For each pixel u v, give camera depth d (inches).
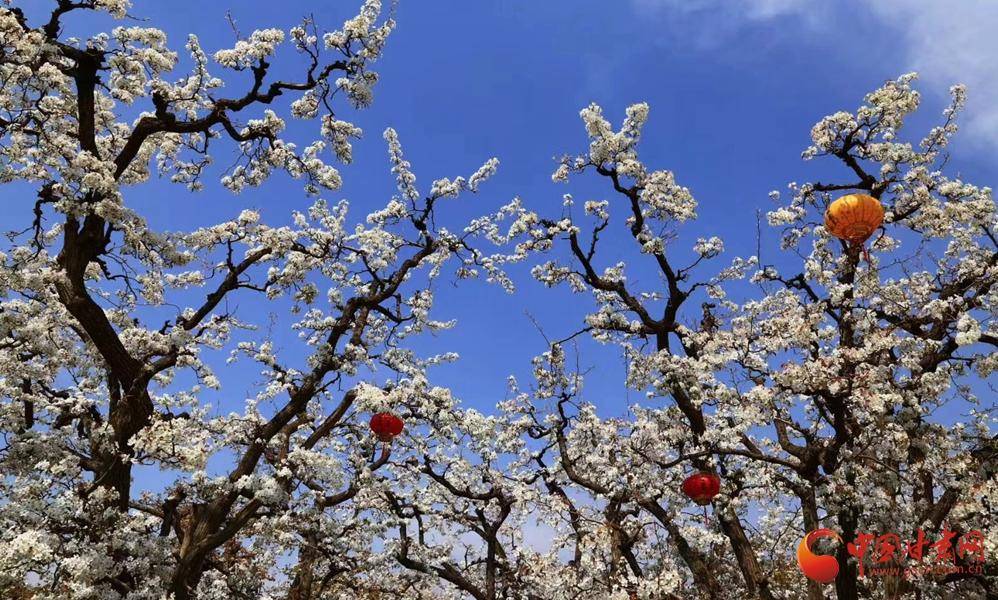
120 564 324.8
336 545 460.4
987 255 427.5
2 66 299.7
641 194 422.6
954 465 366.9
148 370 353.4
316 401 484.1
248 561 530.3
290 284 415.5
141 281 424.2
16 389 361.1
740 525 446.0
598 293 480.1
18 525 293.1
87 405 394.9
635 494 458.6
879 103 406.6
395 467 509.4
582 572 496.4
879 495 347.9
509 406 529.7
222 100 366.9
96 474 343.9
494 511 549.6
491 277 453.1
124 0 338.0
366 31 360.8
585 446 520.7
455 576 504.1
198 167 424.8
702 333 419.8
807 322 374.6
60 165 311.3
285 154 376.8
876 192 422.0
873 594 423.8
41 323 358.3
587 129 412.5
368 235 438.6
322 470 364.5
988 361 383.2
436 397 406.6
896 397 338.0
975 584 416.8
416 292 454.9
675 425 472.1
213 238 409.1
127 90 352.8
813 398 393.4
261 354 433.7
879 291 410.3
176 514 414.9
